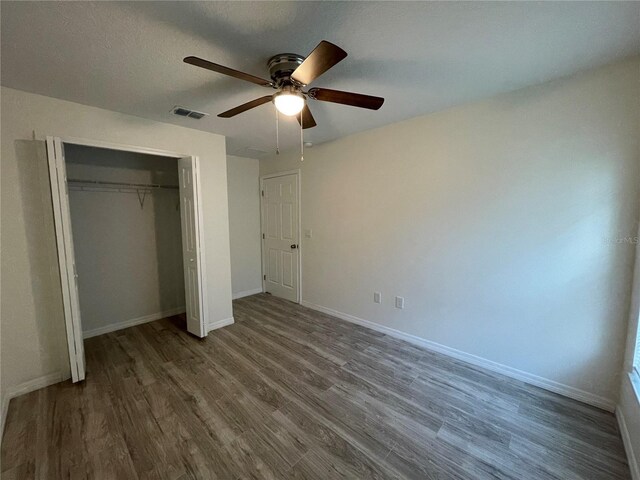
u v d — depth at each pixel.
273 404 2.00
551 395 2.09
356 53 1.63
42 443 1.66
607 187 1.85
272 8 1.26
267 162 4.54
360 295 3.39
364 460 1.55
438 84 2.04
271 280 4.75
